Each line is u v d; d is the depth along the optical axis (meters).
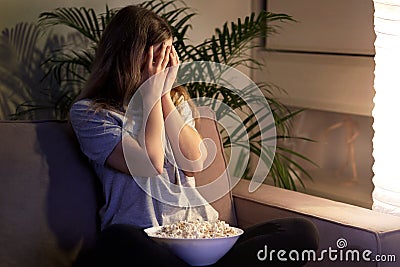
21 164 1.96
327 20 2.96
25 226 1.91
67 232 2.00
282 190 2.39
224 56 2.72
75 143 2.12
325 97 3.00
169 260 1.83
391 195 2.19
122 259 1.83
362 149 3.03
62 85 2.73
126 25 2.12
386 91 2.18
